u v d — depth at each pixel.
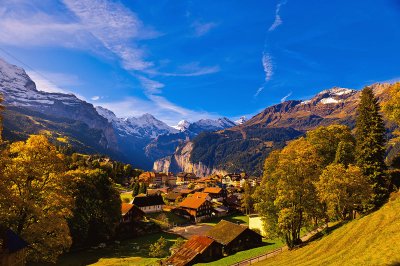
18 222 37.81
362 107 62.09
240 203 155.12
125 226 95.19
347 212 61.59
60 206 42.28
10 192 33.84
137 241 88.38
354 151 63.97
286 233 54.81
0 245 31.62
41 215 37.34
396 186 60.53
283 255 52.91
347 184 52.28
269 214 59.09
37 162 38.56
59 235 39.75
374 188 56.91
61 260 64.44
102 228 79.12
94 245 79.00
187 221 125.69
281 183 52.62
